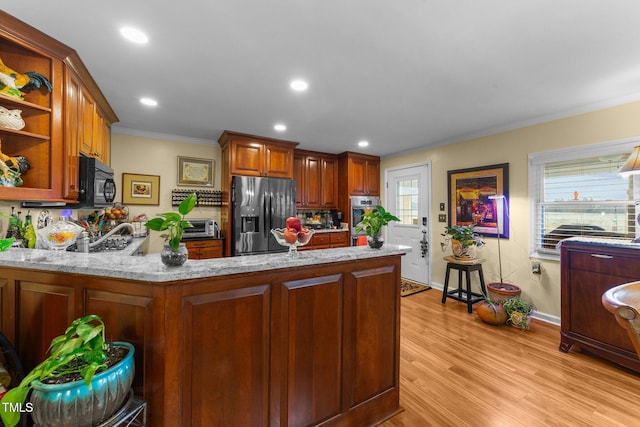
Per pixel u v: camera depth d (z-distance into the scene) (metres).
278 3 1.36
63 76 1.78
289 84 2.24
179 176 3.87
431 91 2.36
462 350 2.36
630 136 2.42
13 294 1.21
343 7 1.39
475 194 3.62
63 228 1.39
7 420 0.79
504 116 2.97
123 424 0.99
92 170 2.03
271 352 1.25
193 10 1.41
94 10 1.40
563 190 2.89
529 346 2.43
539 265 3.00
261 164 3.93
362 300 1.54
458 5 1.37
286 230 1.44
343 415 1.47
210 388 1.11
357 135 3.75
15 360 1.10
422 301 3.60
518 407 1.68
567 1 1.33
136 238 3.01
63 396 0.80
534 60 1.88
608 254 2.10
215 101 2.60
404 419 1.60
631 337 0.65
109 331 1.08
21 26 1.50
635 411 1.63
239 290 1.17
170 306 1.02
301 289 1.33
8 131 1.52
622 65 1.93
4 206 1.75
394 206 4.94
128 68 1.99
